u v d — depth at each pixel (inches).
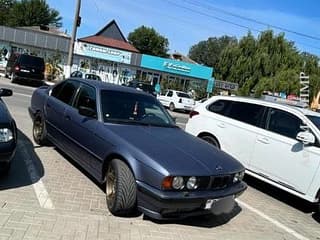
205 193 195.0
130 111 251.9
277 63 1921.8
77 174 266.5
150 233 189.9
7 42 1957.4
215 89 1795.0
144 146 205.9
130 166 199.0
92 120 241.4
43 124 315.0
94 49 1903.3
